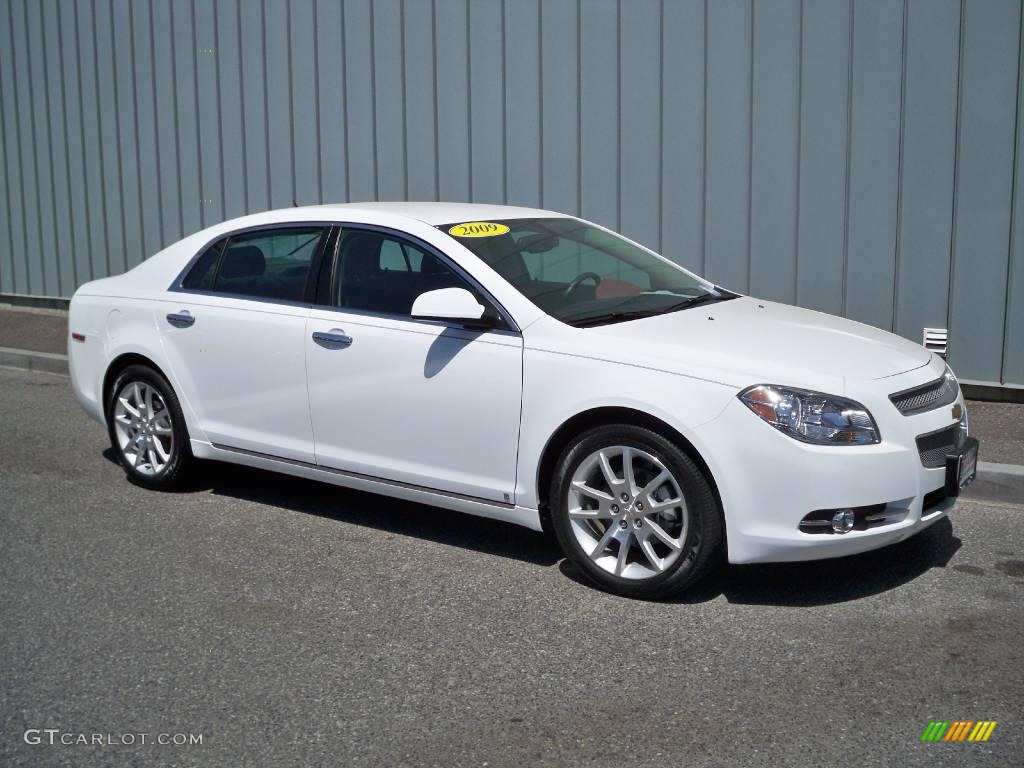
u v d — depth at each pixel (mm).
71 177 12328
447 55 9594
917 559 5199
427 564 5250
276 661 4227
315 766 3484
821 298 8281
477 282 5145
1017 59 7453
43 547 5516
